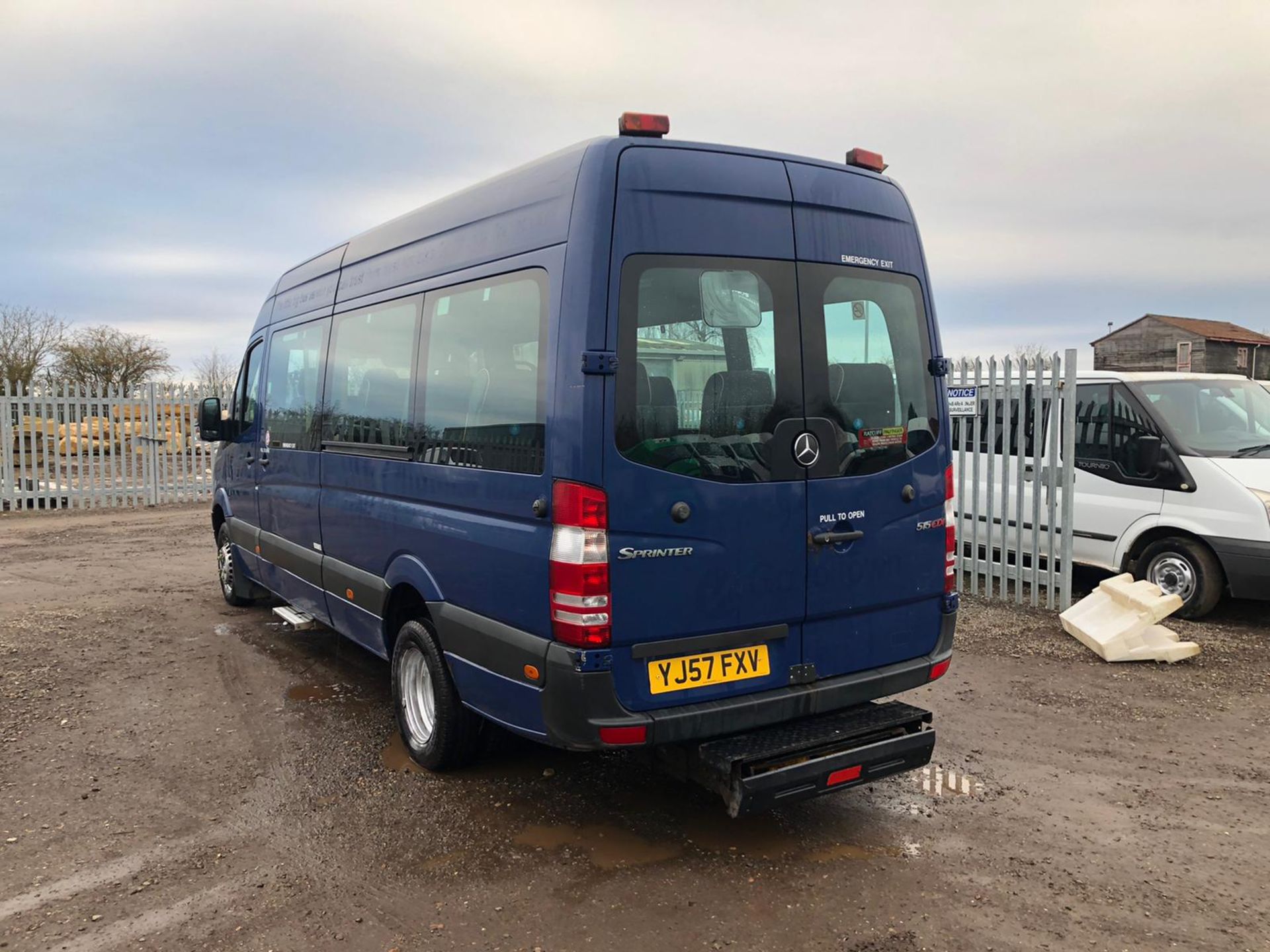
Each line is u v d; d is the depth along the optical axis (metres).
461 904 3.27
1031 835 3.82
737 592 3.48
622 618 3.24
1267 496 6.86
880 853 3.66
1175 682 5.88
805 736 3.53
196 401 16.95
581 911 3.21
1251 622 7.32
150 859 3.60
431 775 4.42
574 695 3.22
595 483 3.19
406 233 4.78
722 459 3.45
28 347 36.84
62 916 3.19
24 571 10.01
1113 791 4.26
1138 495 7.56
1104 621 6.62
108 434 16.27
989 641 6.86
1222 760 4.64
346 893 3.34
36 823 3.91
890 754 3.64
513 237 3.72
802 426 3.64
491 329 3.82
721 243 3.49
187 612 7.94
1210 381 7.96
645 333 3.30
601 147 3.34
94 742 4.86
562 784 4.31
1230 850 3.69
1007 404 7.85
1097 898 3.31
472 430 3.88
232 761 4.60
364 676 6.03
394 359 4.71
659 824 3.90
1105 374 7.97
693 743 3.47
